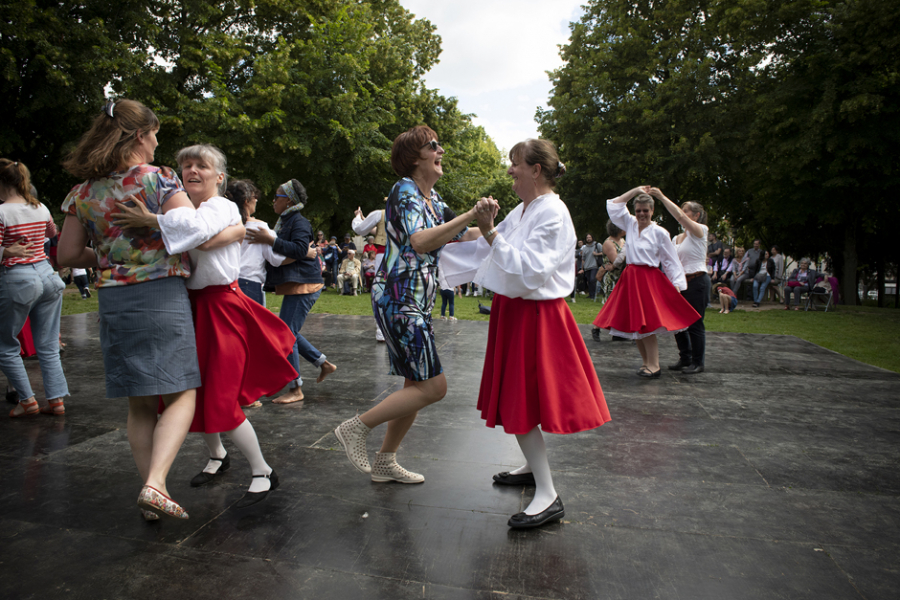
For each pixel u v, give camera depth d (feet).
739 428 11.67
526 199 7.77
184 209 6.88
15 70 39.73
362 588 5.88
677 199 62.08
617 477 8.98
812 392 14.87
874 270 71.26
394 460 8.63
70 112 43.80
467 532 7.12
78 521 7.31
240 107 52.60
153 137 7.07
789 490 8.54
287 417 12.10
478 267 8.21
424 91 71.56
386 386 14.96
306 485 8.52
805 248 66.80
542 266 7.03
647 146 60.85
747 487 8.64
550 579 6.09
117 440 10.45
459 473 9.06
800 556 6.63
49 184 51.08
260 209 60.23
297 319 13.55
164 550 6.62
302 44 57.36
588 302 44.47
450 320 29.96
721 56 60.23
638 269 16.24
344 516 7.50
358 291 50.24
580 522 7.42
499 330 7.67
